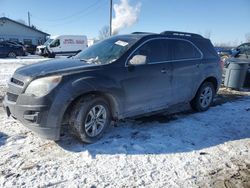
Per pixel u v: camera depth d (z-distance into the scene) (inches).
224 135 191.0
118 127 198.7
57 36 1141.1
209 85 250.2
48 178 129.5
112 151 159.0
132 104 184.9
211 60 245.1
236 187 126.9
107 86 166.1
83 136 161.9
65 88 150.9
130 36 201.6
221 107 265.6
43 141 168.7
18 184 124.0
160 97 203.3
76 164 143.2
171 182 129.6
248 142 179.9
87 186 124.4
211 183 129.7
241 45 438.9
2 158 146.5
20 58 940.6
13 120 204.7
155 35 203.3
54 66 167.0
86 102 159.6
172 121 217.2
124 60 178.9
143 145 168.4
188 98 230.1
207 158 154.9
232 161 152.3
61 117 151.9
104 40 210.4
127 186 125.6
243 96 323.6
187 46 225.8
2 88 331.3
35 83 150.5
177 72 211.8
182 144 172.7
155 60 198.2
